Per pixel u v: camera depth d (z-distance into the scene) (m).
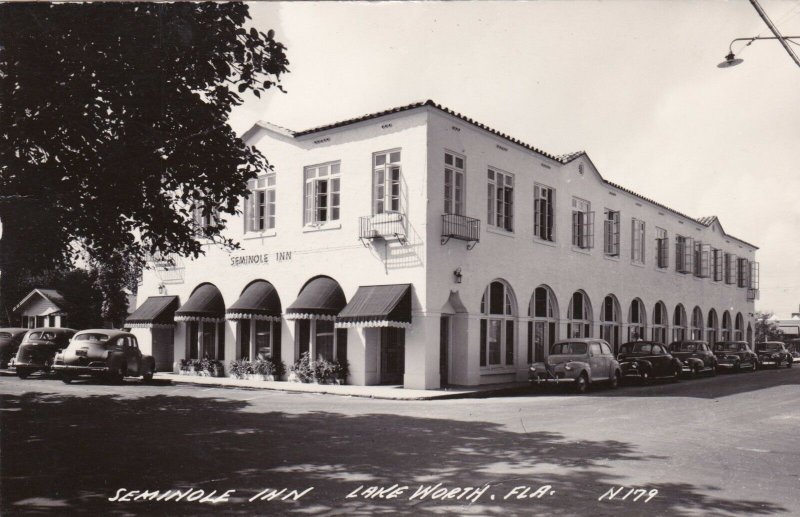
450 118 20.56
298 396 17.64
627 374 23.09
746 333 45.75
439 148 20.09
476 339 21.16
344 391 18.53
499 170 22.83
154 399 15.98
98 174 10.23
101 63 8.90
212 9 9.34
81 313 40.03
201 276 26.31
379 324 18.77
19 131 9.05
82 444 9.69
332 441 10.05
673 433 11.30
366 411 14.01
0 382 20.45
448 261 20.20
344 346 21.50
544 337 25.00
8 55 8.49
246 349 24.66
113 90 9.33
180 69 9.71
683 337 36.81
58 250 10.96
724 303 42.47
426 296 19.30
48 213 9.98
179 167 10.46
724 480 7.75
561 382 19.66
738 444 10.28
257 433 10.77
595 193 28.61
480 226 21.56
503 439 10.37
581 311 27.42
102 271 37.94
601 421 12.70
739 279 45.38
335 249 21.72
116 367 20.06
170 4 9.05
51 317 40.09
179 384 21.64
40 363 21.91
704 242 39.84
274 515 6.24
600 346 21.19
